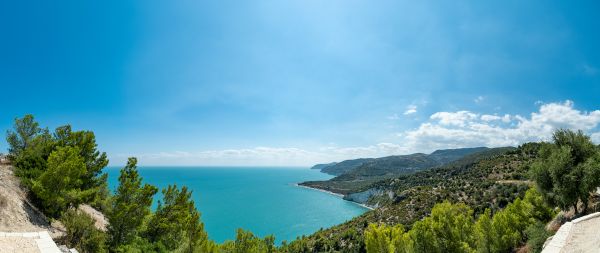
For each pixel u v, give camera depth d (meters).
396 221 111.06
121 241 32.38
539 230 33.44
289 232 176.12
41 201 31.88
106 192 47.19
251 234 37.47
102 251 28.08
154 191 35.12
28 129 38.88
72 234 27.03
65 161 32.28
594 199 34.94
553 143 35.94
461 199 111.56
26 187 32.03
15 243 17.38
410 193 143.88
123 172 34.22
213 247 34.81
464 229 43.62
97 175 39.44
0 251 15.41
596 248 16.77
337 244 102.69
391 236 45.97
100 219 40.12
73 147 36.56
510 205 47.09
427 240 37.22
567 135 35.28
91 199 36.59
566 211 35.19
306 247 99.69
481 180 131.75
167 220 39.06
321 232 137.25
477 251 41.53
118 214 31.25
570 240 19.42
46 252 16.83
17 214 26.88
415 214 111.81
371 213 143.25
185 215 40.78
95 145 39.44
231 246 36.59
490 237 41.28
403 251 39.28
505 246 40.09
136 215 33.41
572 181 31.11
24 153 35.97
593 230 21.23
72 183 32.81
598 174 30.23
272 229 181.88
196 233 37.88
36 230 26.77
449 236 37.44
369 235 39.59
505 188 103.94
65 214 29.12
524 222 41.81
